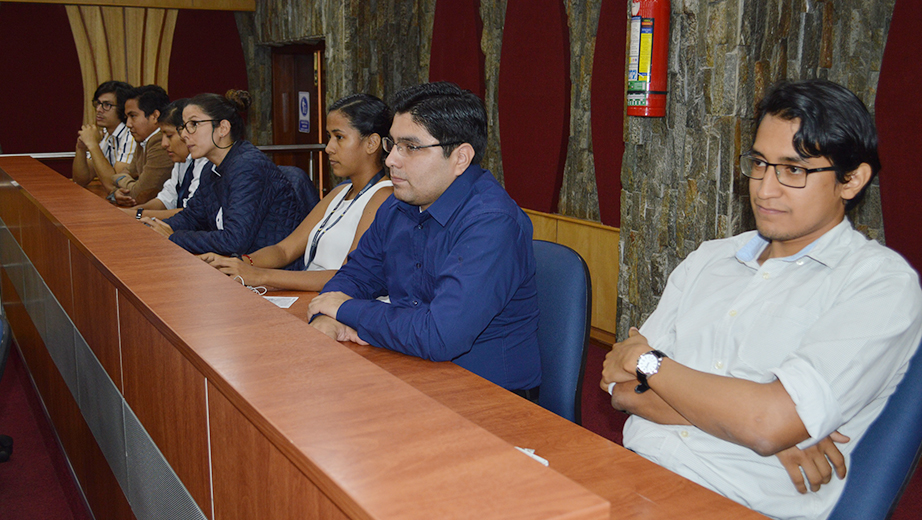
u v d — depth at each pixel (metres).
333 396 0.95
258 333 1.22
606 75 3.84
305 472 0.79
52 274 2.58
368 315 1.65
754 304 1.33
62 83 6.48
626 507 1.01
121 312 1.67
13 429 3.19
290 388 0.97
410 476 0.73
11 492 2.68
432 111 1.62
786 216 1.23
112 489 1.97
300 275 2.29
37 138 6.47
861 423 1.20
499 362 1.69
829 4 2.95
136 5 6.53
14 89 6.33
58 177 3.39
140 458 1.64
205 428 1.19
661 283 3.44
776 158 1.22
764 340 1.29
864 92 2.92
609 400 3.36
